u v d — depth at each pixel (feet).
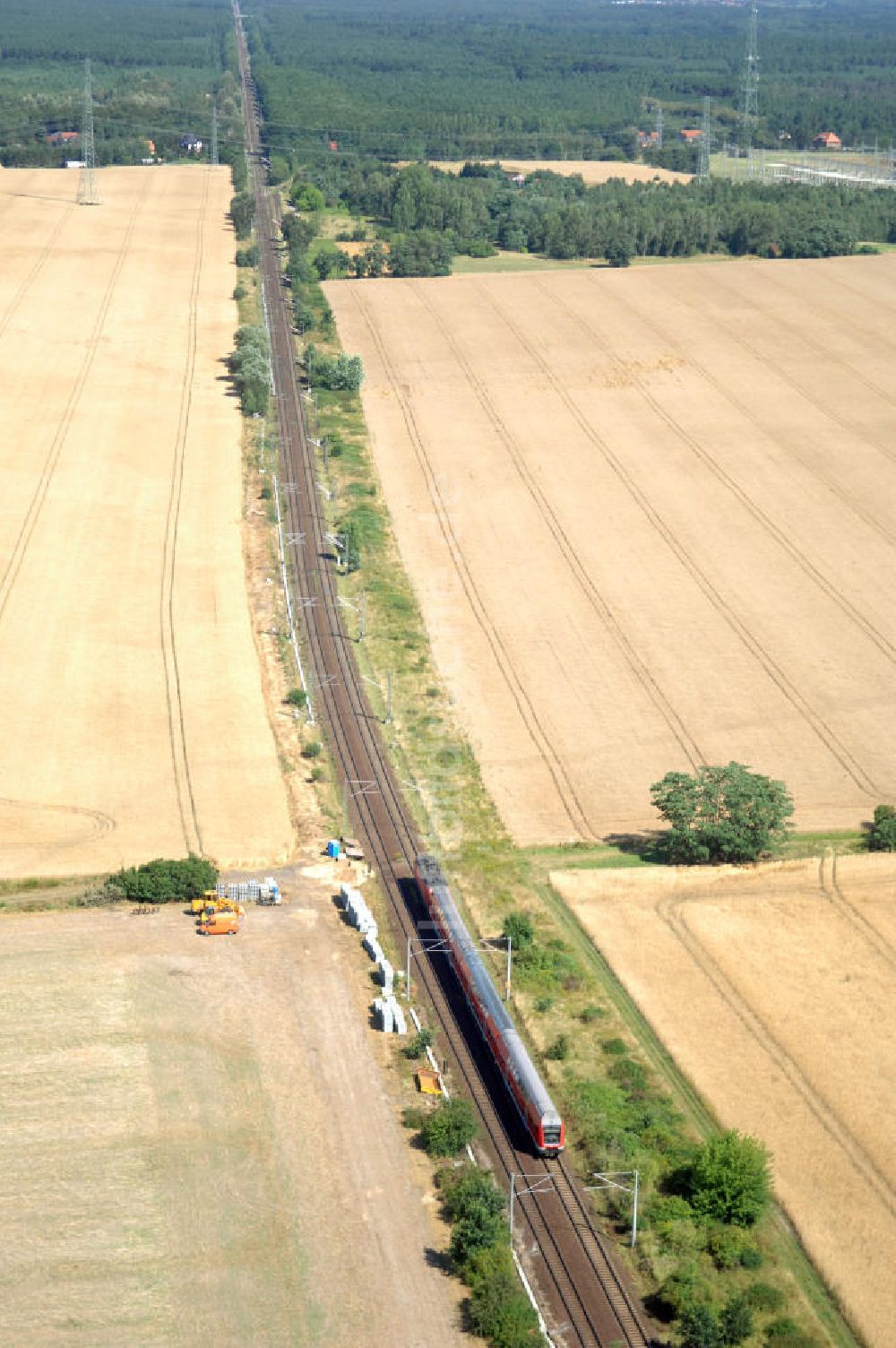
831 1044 342.23
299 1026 344.49
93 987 353.31
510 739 478.18
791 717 493.77
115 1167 302.04
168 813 428.97
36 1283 275.59
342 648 528.63
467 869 409.90
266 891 389.19
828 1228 292.20
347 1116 318.86
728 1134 301.22
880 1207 297.53
